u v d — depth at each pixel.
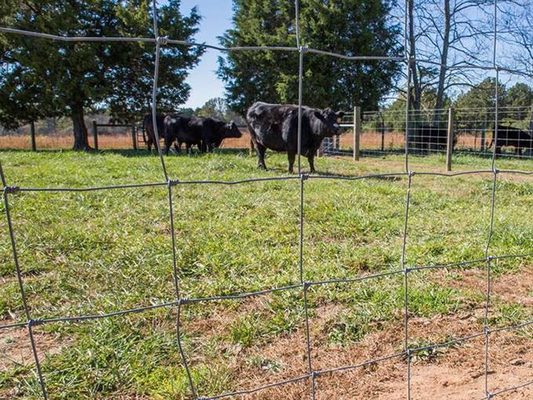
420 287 3.24
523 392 2.17
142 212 5.24
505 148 17.11
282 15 18.48
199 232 4.46
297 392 2.17
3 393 2.13
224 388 2.19
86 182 7.21
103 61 15.76
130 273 3.45
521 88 14.89
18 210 5.10
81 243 4.04
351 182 7.46
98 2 14.84
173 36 15.59
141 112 17.59
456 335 2.68
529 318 2.88
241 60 19.19
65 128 27.47
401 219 5.04
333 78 16.61
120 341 2.53
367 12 16.39
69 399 2.10
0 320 2.81
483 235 4.40
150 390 2.16
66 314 2.85
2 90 15.59
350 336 2.66
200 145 14.93
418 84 19.70
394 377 2.31
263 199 5.87
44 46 14.36
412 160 13.05
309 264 3.66
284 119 8.94
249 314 2.87
